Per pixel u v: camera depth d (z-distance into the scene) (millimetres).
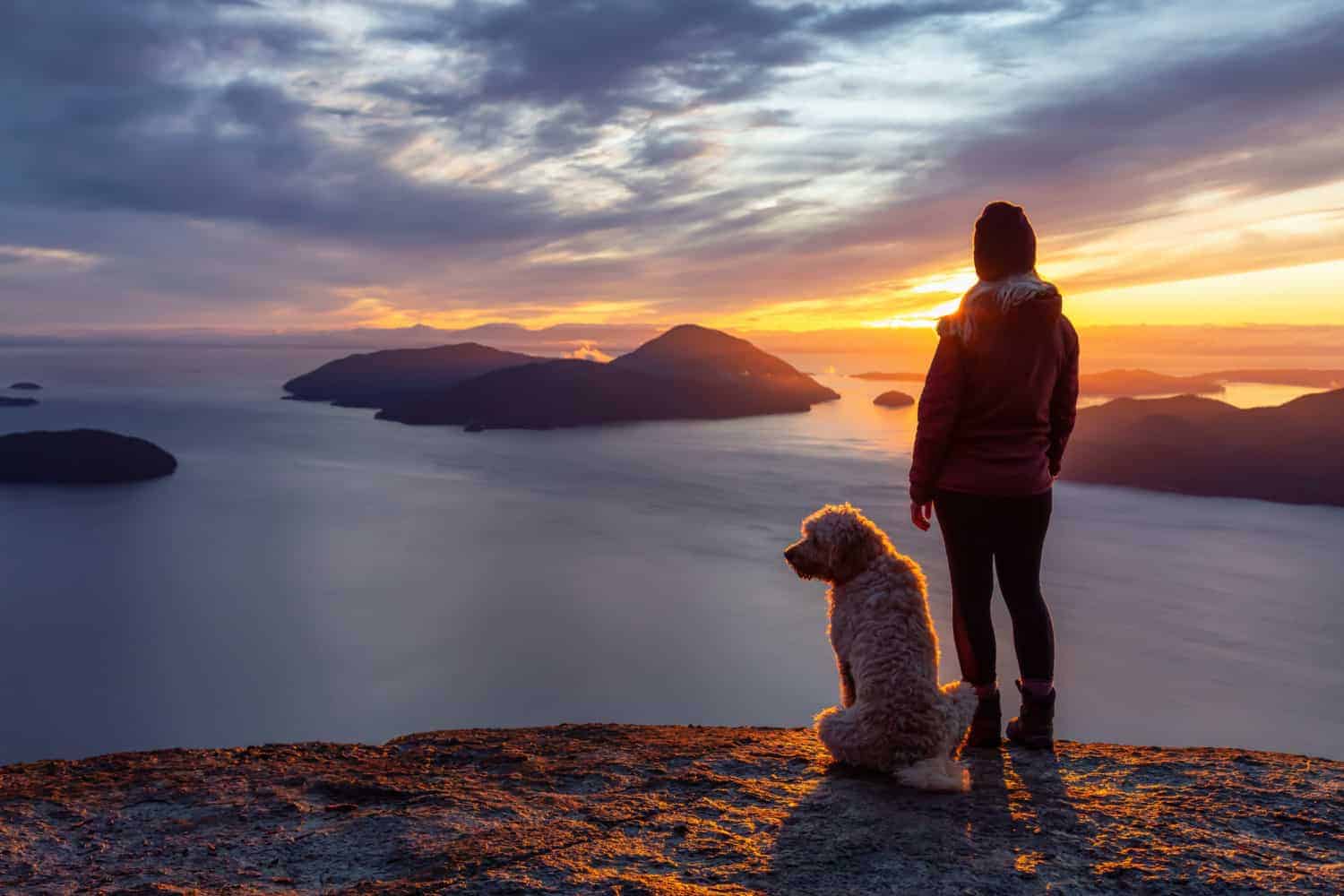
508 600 188625
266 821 3891
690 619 173375
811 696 136750
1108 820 3494
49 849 3602
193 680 149000
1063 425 4570
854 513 4586
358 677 149500
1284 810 3533
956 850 3217
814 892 2879
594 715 130500
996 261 4316
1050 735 4582
